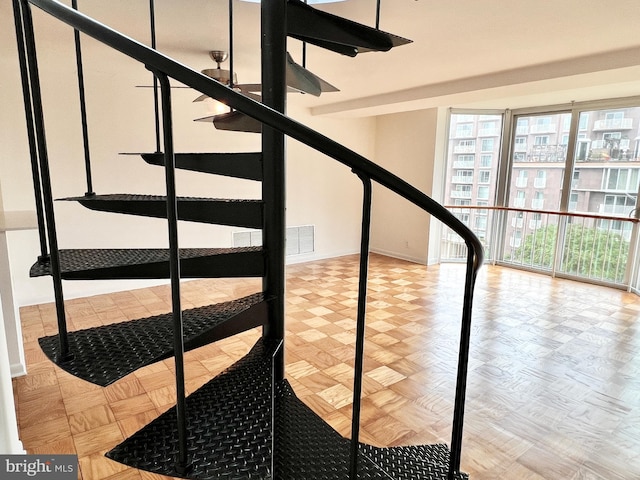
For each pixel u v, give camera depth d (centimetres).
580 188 454
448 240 546
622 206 423
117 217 380
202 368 249
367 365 256
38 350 266
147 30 242
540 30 230
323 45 171
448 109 504
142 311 344
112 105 364
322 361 261
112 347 111
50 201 97
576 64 287
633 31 230
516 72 321
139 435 108
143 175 388
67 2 200
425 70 321
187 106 404
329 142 87
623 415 203
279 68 142
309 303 378
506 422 197
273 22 139
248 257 148
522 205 507
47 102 335
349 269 511
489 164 524
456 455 117
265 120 85
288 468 118
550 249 484
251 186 460
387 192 580
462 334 109
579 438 186
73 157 352
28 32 91
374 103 438
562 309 360
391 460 143
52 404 207
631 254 412
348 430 190
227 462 99
